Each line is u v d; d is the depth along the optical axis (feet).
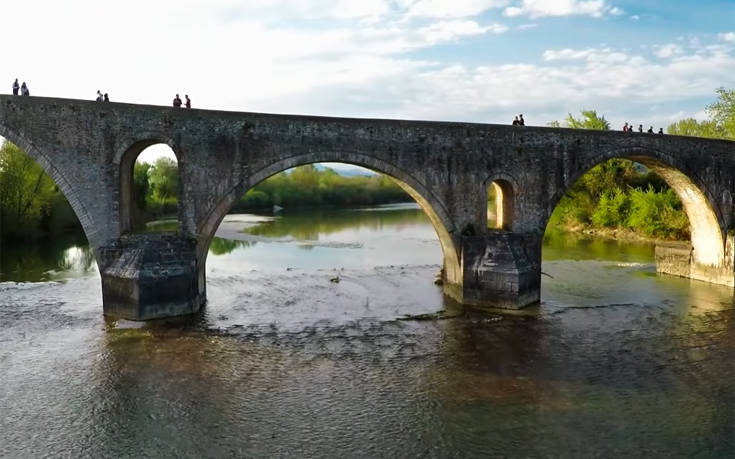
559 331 77.00
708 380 60.44
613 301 93.61
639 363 65.36
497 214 99.55
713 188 103.91
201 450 46.50
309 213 314.14
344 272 119.03
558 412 53.06
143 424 50.70
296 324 79.87
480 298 88.53
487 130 88.33
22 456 45.57
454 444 47.39
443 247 97.14
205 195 80.48
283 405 54.49
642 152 96.84
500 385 59.21
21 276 114.42
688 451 46.32
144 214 237.66
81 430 49.62
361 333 76.07
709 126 178.91
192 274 81.46
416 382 59.93
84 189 77.71
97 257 79.61
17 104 75.15
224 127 79.97
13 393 56.44
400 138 85.15
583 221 207.72
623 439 48.21
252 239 182.39
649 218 172.45
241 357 66.59
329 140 82.84
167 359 65.51
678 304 91.86
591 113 203.62
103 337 72.13
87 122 77.05
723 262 106.01
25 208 170.40
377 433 49.26
